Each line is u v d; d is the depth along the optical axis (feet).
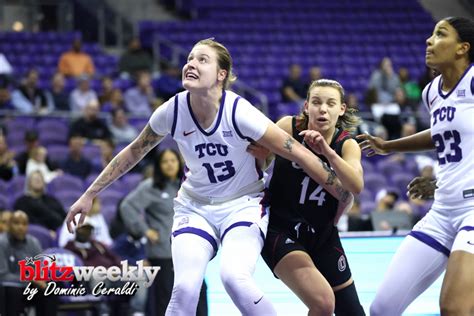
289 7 73.67
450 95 17.03
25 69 61.11
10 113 49.11
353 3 74.90
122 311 27.45
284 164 17.76
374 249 26.96
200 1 72.95
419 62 69.15
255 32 69.56
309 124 17.51
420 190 19.48
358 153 17.31
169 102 16.89
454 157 16.96
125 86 58.39
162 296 26.27
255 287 16.10
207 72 16.22
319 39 69.77
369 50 69.56
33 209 35.01
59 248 28.76
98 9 71.67
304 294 16.97
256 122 16.35
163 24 68.54
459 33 16.88
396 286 17.19
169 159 27.07
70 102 52.47
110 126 48.80
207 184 17.08
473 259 15.94
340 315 18.33
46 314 25.36
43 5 69.56
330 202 17.76
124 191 41.39
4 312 25.27
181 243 16.62
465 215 16.72
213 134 16.52
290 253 17.30
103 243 30.17
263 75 64.69
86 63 59.52
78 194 40.11
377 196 41.63
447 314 15.70
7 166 41.98
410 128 49.62
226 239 16.66
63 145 48.01
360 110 57.57
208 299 24.25
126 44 70.69
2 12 68.64
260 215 17.08
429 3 75.51
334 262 18.01
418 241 17.42
